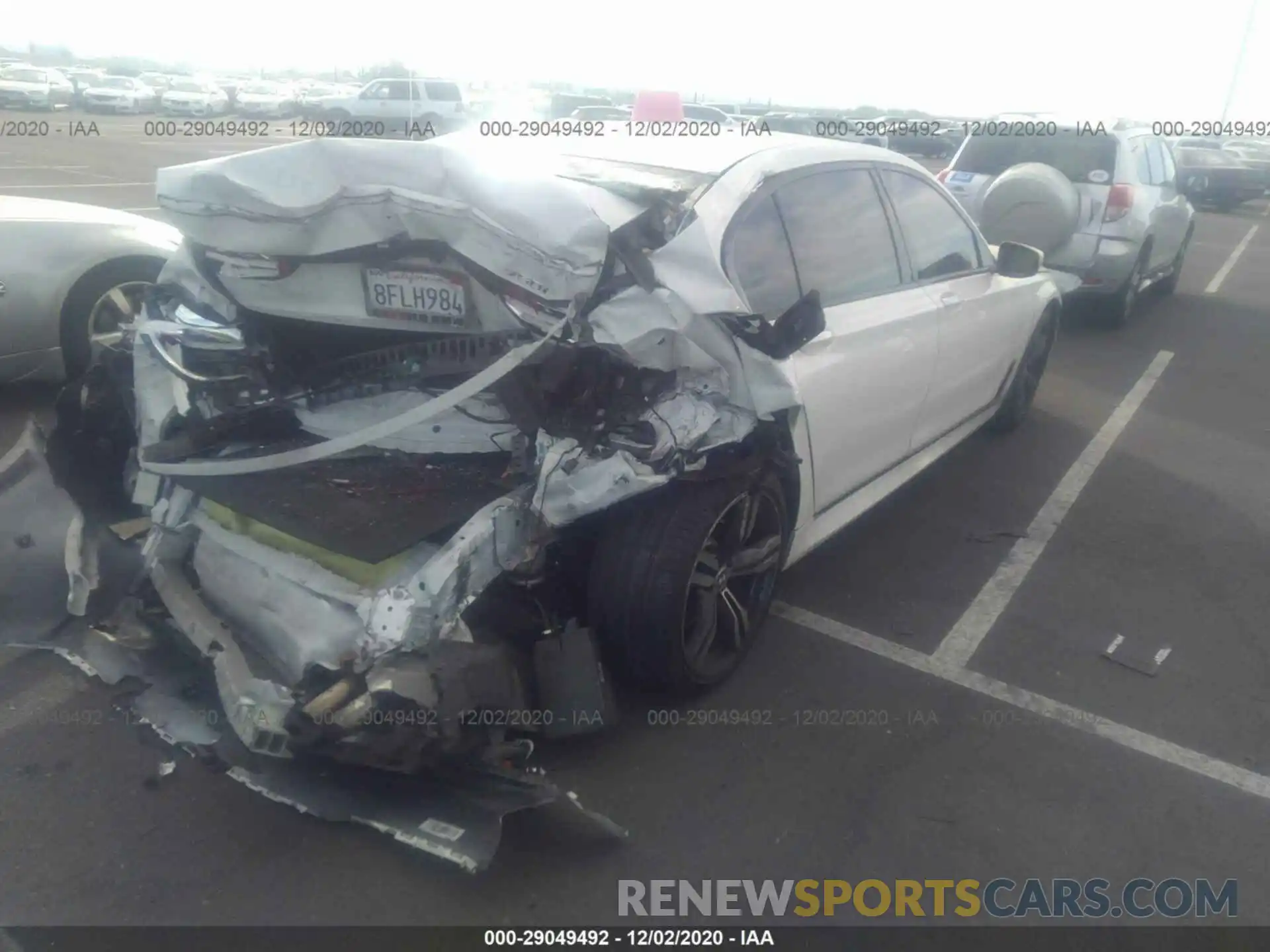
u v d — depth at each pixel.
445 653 2.49
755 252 3.19
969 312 4.50
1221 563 4.42
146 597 3.19
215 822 2.71
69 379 5.59
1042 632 3.82
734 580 3.37
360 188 2.57
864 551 4.40
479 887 2.54
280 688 2.53
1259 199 28.52
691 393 2.86
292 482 2.94
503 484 2.91
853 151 3.94
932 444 4.59
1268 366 7.89
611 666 3.08
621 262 2.64
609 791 2.87
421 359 3.06
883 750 3.10
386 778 2.52
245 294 3.05
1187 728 3.28
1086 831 2.81
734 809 2.83
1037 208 7.67
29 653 3.42
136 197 14.11
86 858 2.57
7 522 3.35
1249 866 2.72
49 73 35.78
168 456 3.14
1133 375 7.43
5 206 5.49
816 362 3.34
